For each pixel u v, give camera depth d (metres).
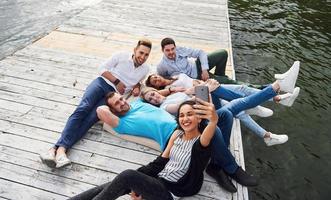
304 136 5.49
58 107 4.53
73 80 5.20
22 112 4.37
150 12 8.52
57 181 3.38
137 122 3.83
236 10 10.77
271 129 5.59
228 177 3.52
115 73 4.42
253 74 7.28
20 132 4.01
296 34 9.30
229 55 6.38
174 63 4.91
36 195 3.21
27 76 5.20
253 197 4.39
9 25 7.91
